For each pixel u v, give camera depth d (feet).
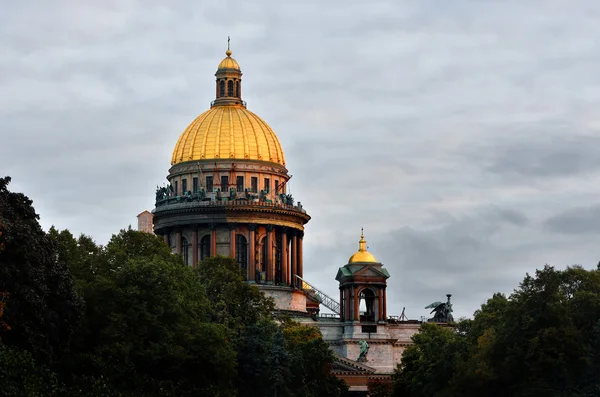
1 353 626.64
